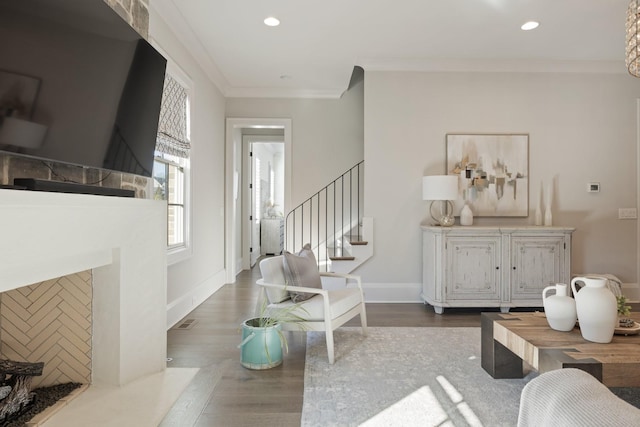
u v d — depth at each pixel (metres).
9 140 1.33
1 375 1.71
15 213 1.27
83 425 1.72
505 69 4.22
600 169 4.25
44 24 1.45
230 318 3.51
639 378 1.60
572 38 3.62
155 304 2.32
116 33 1.90
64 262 1.67
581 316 1.91
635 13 2.31
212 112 4.53
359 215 5.24
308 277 2.81
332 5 3.03
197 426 1.76
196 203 3.92
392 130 4.23
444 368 2.41
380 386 2.16
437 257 3.74
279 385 2.17
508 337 2.08
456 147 4.20
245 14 3.16
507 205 4.21
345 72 4.52
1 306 2.06
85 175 2.06
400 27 3.40
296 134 5.21
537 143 4.24
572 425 0.55
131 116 2.08
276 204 9.70
